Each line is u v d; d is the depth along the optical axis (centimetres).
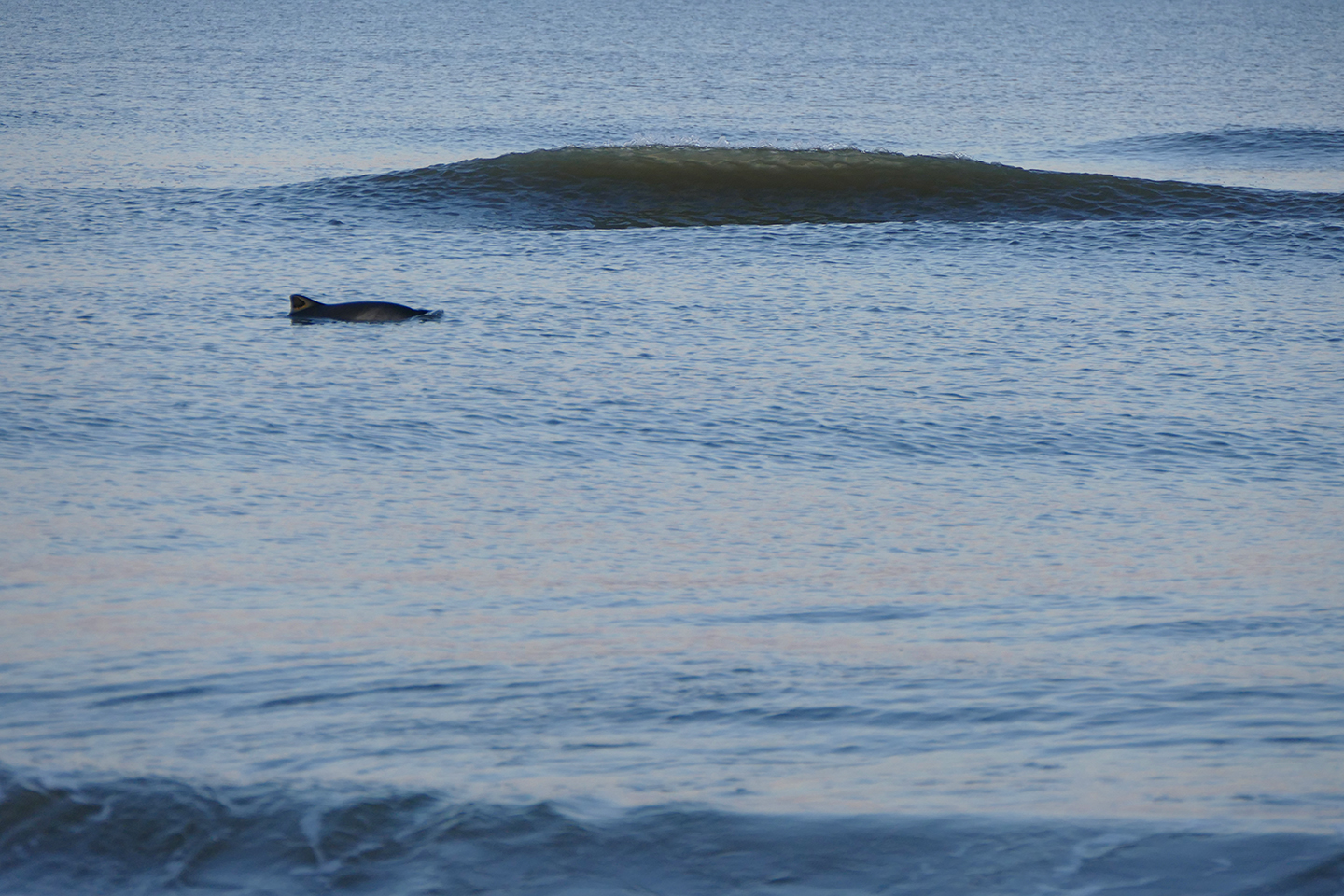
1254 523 5506
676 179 13988
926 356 8275
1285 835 2286
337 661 3550
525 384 7500
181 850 2381
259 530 5062
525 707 3133
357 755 2783
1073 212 13275
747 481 5997
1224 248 11706
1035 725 2955
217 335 8406
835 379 7719
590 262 11050
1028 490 5947
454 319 8944
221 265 10662
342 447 6328
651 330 8756
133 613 3994
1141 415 7156
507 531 5169
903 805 2455
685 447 6494
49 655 3562
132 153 17412
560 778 2625
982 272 10775
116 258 10794
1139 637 3875
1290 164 18712
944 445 6619
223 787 2588
